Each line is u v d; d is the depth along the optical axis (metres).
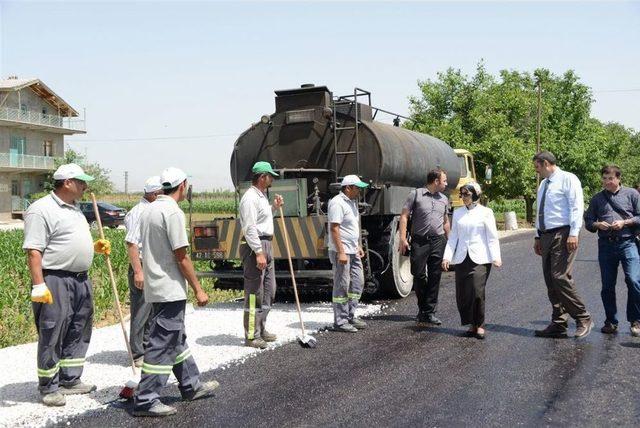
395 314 9.43
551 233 7.58
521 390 5.59
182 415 5.10
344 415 5.01
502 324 8.51
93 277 14.00
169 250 5.25
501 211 57.44
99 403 5.41
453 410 5.09
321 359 6.72
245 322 7.35
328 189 10.63
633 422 4.82
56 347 5.43
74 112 58.19
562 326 7.64
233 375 6.17
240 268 10.57
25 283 13.59
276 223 9.61
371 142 10.34
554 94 44.31
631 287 7.61
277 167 10.88
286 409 5.17
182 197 5.48
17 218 51.53
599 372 6.13
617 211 7.67
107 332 8.54
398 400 5.35
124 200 63.38
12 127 52.06
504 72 38.38
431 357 6.77
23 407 5.32
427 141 13.06
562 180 7.57
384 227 10.62
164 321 5.19
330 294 11.53
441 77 34.44
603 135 46.78
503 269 14.84
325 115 10.53
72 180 5.55
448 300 10.62
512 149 32.19
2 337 8.75
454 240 7.82
